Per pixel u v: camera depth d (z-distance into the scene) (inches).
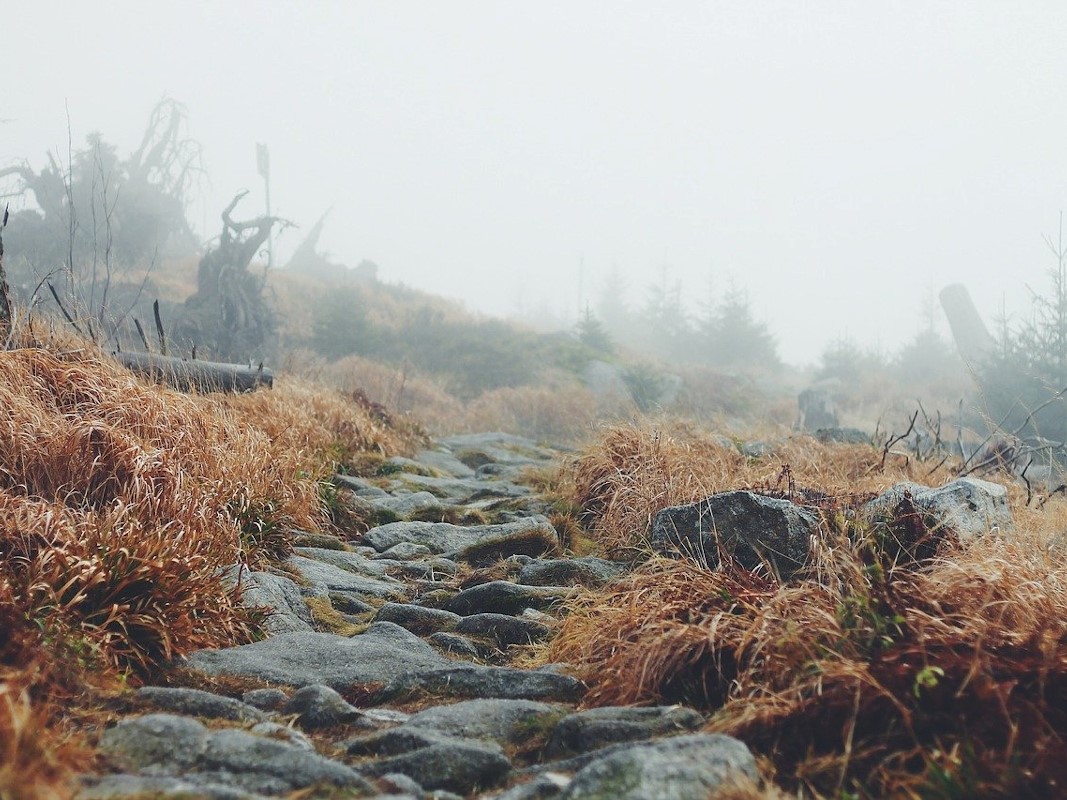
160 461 186.7
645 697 121.0
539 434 818.2
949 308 1195.9
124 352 319.6
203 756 93.6
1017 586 122.8
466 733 109.6
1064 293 699.4
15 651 109.7
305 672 133.3
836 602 126.6
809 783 92.3
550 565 205.3
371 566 219.3
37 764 81.0
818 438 418.0
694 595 140.7
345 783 90.1
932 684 97.8
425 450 454.6
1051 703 98.7
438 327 1245.1
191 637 136.8
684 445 287.4
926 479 297.1
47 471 176.6
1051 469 318.0
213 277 957.2
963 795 84.6
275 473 247.6
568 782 89.9
